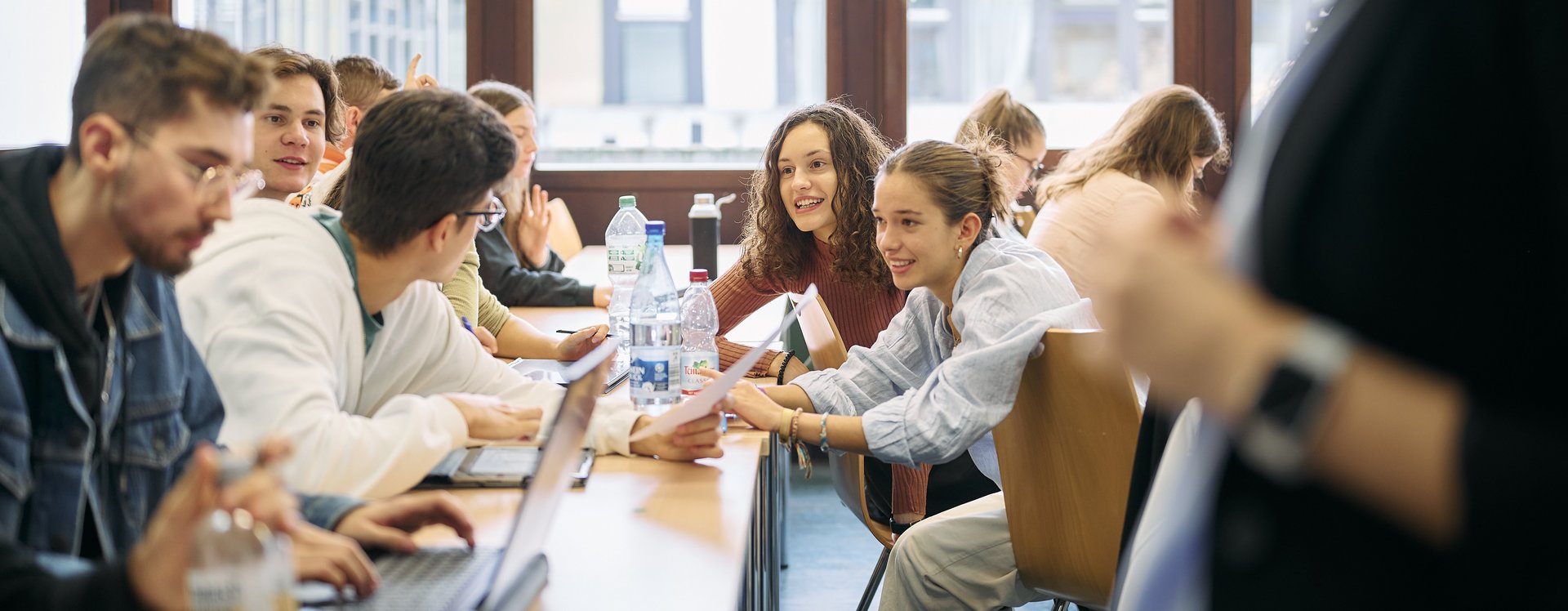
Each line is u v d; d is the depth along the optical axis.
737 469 1.57
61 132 4.68
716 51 4.95
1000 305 1.88
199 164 1.04
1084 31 5.18
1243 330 0.56
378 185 1.46
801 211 2.50
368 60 3.36
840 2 4.70
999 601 1.94
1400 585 0.65
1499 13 0.60
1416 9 0.62
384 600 1.02
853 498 2.32
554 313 3.11
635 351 1.84
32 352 1.05
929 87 5.23
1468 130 0.61
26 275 1.03
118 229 1.05
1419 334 0.62
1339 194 0.63
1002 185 2.06
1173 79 4.75
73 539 1.07
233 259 1.40
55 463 1.07
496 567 1.00
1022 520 1.86
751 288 2.68
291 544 0.97
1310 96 0.66
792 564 3.30
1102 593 1.78
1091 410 1.70
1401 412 0.53
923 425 1.80
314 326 1.40
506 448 1.62
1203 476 0.75
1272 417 0.55
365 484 1.32
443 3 4.74
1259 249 0.66
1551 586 0.51
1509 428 0.52
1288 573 0.68
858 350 2.12
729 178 4.79
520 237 3.50
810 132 2.48
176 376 1.24
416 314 1.70
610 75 4.94
